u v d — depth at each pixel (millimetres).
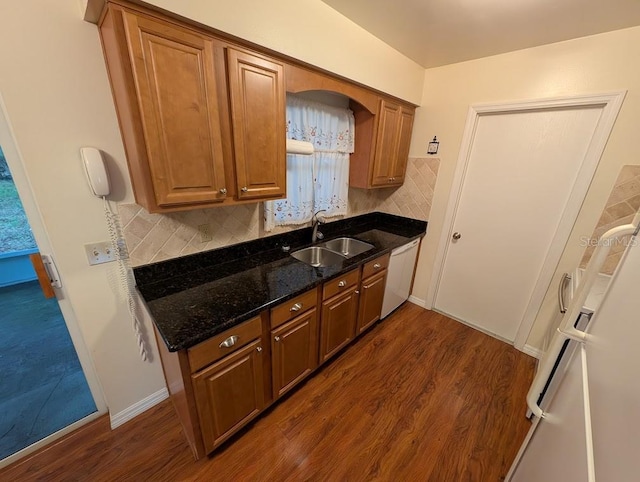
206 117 1175
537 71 1893
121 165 1262
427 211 2688
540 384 979
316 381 1903
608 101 1670
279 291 1462
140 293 1393
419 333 2482
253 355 1386
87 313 1319
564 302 1585
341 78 1759
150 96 1021
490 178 2279
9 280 2682
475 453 1474
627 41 1575
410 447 1495
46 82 1028
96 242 1271
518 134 2082
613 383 537
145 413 1627
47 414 1543
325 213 2398
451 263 2664
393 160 2504
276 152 1497
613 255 1767
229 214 1737
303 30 1428
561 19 1514
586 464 501
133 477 1316
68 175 1143
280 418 1627
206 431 1286
